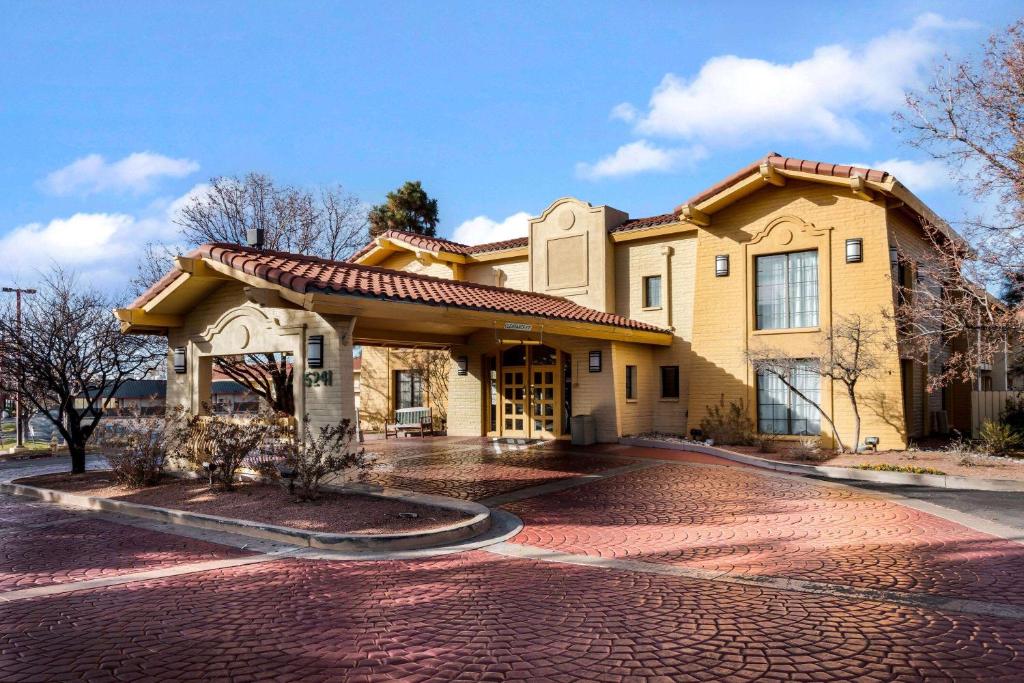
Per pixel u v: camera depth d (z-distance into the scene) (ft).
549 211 71.92
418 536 26.99
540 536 28.60
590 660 15.89
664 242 66.74
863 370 51.90
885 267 53.67
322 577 23.07
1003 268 47.16
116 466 41.93
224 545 27.81
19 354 50.93
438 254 76.48
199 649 16.85
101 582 22.79
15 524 32.60
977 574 22.17
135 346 64.59
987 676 14.70
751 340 60.08
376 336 60.08
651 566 23.84
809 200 57.57
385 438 72.23
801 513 32.32
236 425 40.14
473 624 18.34
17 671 15.69
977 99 48.47
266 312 41.68
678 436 63.46
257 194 88.63
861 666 15.30
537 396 67.72
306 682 14.96
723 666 15.43
